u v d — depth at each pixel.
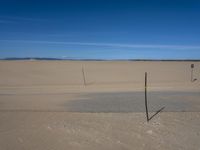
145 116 13.22
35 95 21.98
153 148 9.40
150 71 52.78
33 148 9.40
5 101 18.59
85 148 9.40
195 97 20.02
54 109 15.33
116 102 17.73
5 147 9.47
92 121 12.42
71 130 11.16
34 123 12.22
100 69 55.06
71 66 60.25
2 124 12.12
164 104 16.75
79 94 22.41
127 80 39.56
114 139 10.20
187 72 51.84
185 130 11.20
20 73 47.09
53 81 38.25
